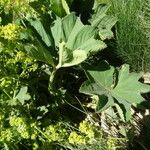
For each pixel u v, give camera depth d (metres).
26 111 0.81
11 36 0.76
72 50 0.83
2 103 0.78
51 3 0.87
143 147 0.82
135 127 0.86
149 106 0.82
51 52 0.86
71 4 0.93
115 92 0.79
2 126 0.76
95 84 0.79
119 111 0.78
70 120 0.87
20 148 0.82
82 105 0.88
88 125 0.72
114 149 0.77
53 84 0.88
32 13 0.89
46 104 0.88
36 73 0.89
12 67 0.80
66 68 0.92
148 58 0.88
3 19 0.85
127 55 0.89
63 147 0.82
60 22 0.87
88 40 0.81
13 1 0.86
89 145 0.79
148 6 0.91
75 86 0.95
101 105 0.75
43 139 0.77
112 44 0.91
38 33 0.86
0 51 0.79
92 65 0.83
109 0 0.95
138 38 0.89
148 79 0.90
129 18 0.90
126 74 0.80
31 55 0.78
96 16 0.91
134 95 0.77
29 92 0.86
